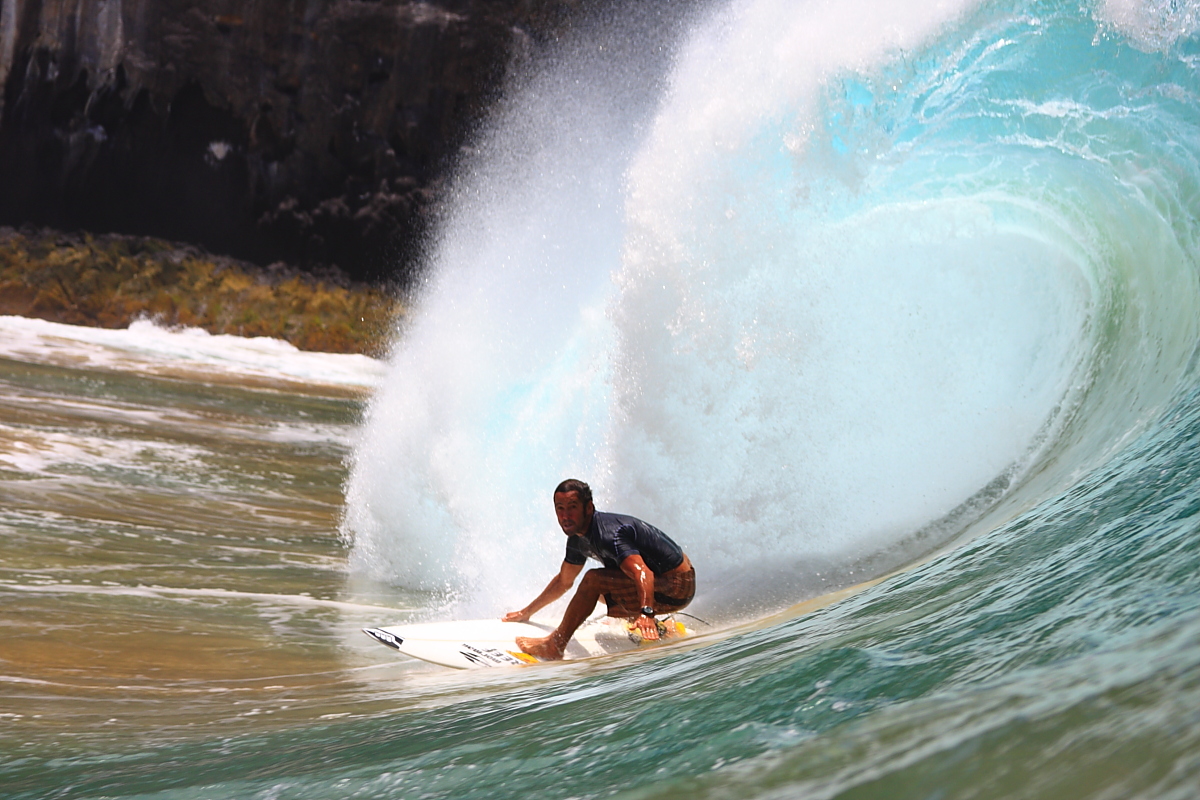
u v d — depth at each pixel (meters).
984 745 4.20
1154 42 16.95
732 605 14.69
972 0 19.02
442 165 101.25
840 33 19.62
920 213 19.41
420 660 12.70
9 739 8.91
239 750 8.18
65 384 44.53
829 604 11.62
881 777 4.23
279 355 85.75
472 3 97.19
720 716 6.38
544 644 12.68
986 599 8.18
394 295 100.06
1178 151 16.33
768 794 4.49
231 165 92.94
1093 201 18.16
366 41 96.38
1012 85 18.78
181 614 14.89
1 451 26.64
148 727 9.42
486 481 20.28
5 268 83.56
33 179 85.81
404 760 6.94
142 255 89.56
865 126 19.55
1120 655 4.95
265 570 18.69
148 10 88.25
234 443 35.88
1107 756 3.70
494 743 7.10
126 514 22.11
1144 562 7.36
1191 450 10.77
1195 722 3.65
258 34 92.38
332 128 96.62
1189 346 14.95
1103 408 16.38
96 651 12.66
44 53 84.88
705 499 18.34
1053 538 9.90
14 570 16.38
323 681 11.74
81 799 7.00
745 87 20.02
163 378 55.81
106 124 87.81
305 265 97.19
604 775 5.75
